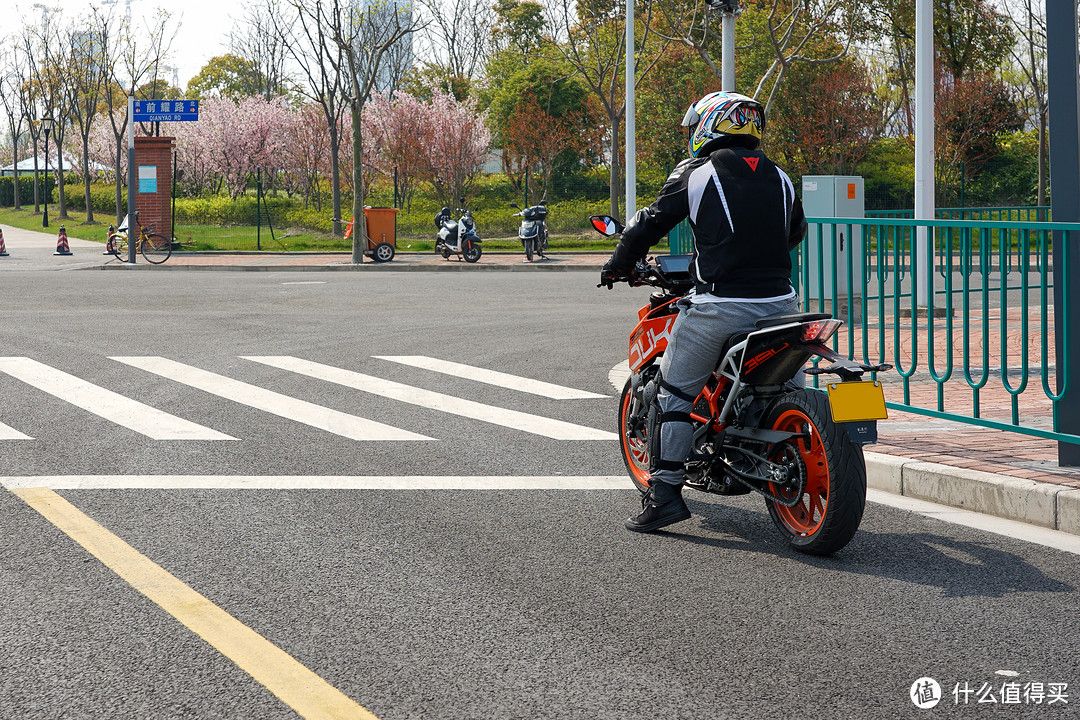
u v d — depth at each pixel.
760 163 4.88
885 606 4.18
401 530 5.23
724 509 5.64
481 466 6.58
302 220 42.19
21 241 39.50
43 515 5.47
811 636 3.86
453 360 10.90
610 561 4.75
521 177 52.88
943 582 4.46
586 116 50.69
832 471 4.57
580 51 44.91
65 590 4.36
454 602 4.22
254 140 58.53
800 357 4.67
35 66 57.56
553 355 11.27
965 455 6.12
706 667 3.59
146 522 5.36
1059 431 5.91
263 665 3.61
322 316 14.78
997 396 7.93
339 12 31.95
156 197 30.09
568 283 20.98
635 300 17.39
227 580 4.49
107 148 65.06
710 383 5.17
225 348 11.62
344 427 7.73
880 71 44.78
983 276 6.30
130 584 4.44
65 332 12.83
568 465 6.61
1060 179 5.89
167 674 3.54
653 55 44.12
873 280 13.52
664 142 46.72
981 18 38.41
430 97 60.16
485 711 3.26
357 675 3.53
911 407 6.91
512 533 5.19
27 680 3.50
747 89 42.84
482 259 29.09
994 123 39.44
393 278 22.42
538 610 4.13
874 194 43.06
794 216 5.03
